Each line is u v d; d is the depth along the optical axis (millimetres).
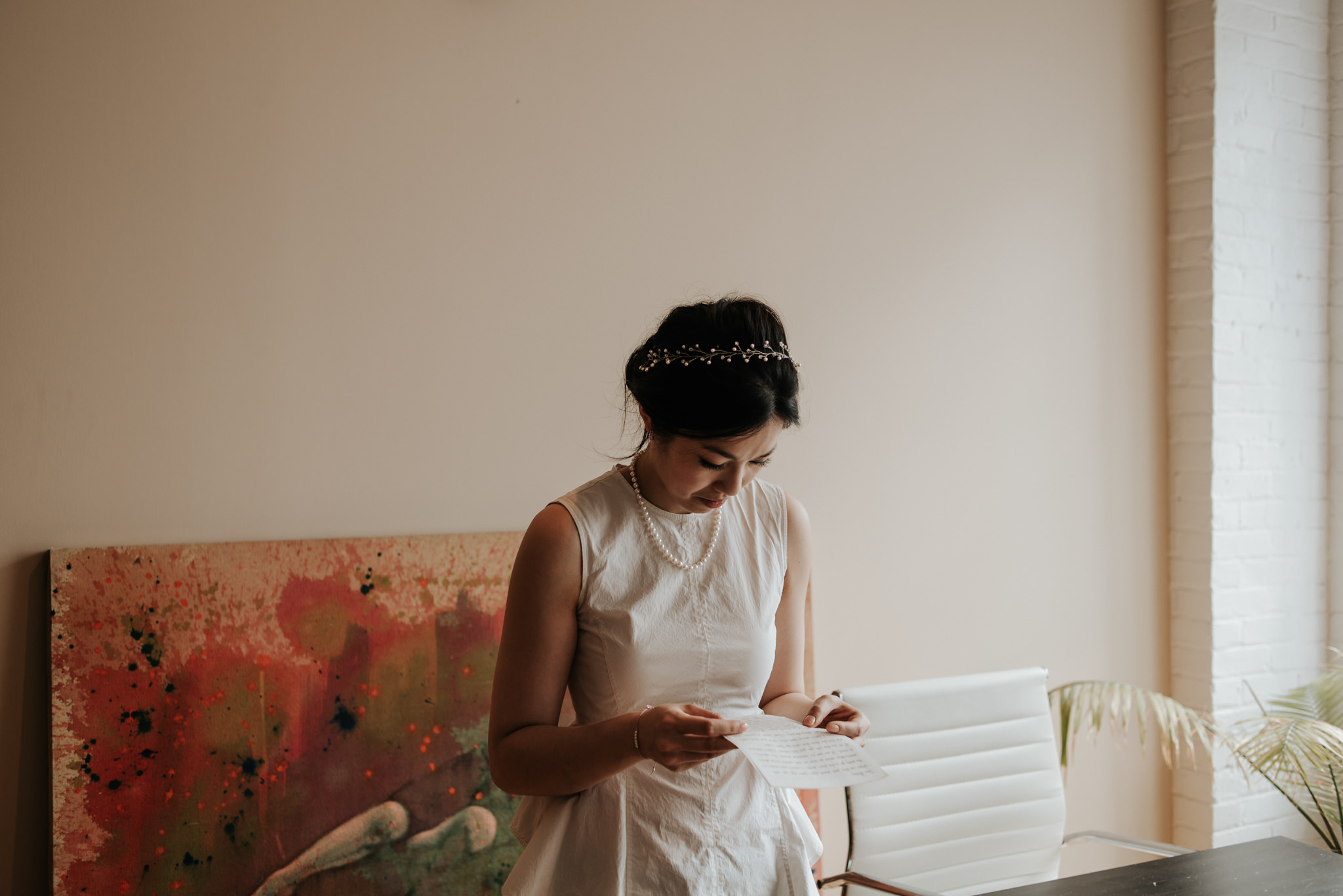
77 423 2014
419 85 2283
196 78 2105
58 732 1926
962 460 2859
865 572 2729
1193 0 3092
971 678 2139
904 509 2779
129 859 1965
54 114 2004
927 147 2814
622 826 1378
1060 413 3008
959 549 2857
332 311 2207
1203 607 3096
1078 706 2699
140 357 2059
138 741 1985
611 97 2457
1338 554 3264
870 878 1835
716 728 1198
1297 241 3213
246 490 2137
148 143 2068
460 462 2314
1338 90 3252
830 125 2693
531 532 1388
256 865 2061
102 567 1979
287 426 2170
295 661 2117
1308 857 1753
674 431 1283
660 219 2502
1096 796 3066
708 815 1401
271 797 2082
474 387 2328
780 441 2625
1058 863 2146
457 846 2232
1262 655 3158
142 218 2062
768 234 2617
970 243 2873
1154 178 3154
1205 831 3088
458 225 2314
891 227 2766
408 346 2270
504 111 2357
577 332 2422
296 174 2180
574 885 1379
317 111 2199
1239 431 3115
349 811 2143
